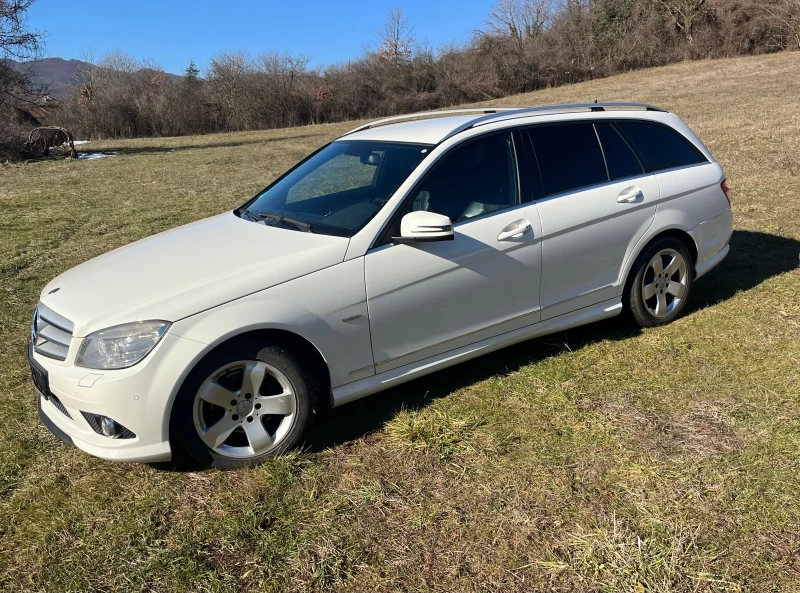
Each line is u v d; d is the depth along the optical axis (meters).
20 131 21.53
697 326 4.70
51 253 7.97
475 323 3.84
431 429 3.48
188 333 2.99
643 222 4.46
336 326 3.34
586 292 4.30
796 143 12.16
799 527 2.66
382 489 3.06
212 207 10.76
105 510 3.00
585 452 3.26
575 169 4.26
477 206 3.83
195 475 3.23
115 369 2.94
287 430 3.30
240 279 3.16
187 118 37.16
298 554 2.67
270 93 38.72
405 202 3.59
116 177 15.52
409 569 2.57
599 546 2.61
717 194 4.94
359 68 41.50
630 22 40.34
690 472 3.04
